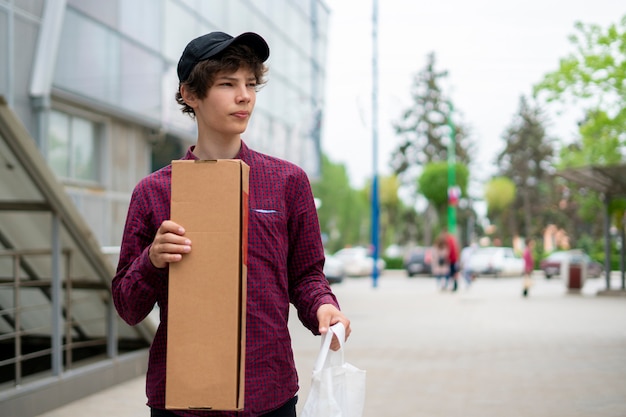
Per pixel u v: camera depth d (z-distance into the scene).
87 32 13.87
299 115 26.05
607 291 20.81
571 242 66.00
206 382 1.78
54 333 5.86
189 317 1.78
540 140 68.50
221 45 1.94
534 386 6.76
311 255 2.12
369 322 13.24
